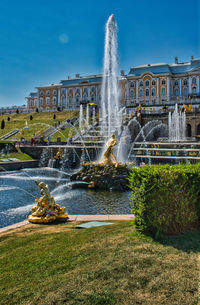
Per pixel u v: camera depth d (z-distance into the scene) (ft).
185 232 18.63
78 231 20.34
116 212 34.96
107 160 56.59
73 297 11.11
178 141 99.76
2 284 12.48
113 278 12.46
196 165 20.97
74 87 276.41
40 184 25.09
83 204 39.60
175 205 18.44
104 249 15.93
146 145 98.94
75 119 174.81
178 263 13.73
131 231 19.22
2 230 21.62
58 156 94.94
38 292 11.62
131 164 59.26
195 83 230.48
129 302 10.61
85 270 13.37
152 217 17.53
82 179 55.06
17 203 41.32
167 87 231.50
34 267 14.06
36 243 17.92
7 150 105.70
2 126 170.30
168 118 131.85
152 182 17.46
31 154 104.99
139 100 239.91
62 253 15.75
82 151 93.56
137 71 248.93
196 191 19.48
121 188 50.44
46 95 292.61
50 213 24.30
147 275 12.61
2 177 70.08
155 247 15.89
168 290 11.36
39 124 171.12
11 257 15.64
